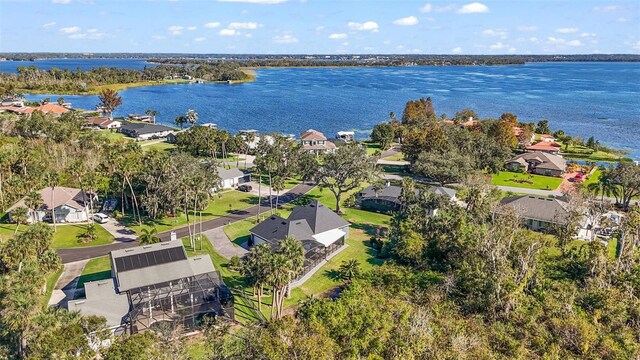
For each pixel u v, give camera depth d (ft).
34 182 329.52
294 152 432.66
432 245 246.88
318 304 176.76
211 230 299.58
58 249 263.70
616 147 596.29
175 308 193.67
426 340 161.68
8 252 200.54
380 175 402.31
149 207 302.66
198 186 276.41
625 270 229.86
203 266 216.54
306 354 142.20
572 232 277.64
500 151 463.42
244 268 189.47
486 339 173.99
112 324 177.47
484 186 334.03
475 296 202.80
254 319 197.16
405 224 261.65
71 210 307.99
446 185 411.75
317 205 294.25
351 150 341.62
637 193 355.15
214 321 188.65
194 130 514.68
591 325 180.55
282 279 177.78
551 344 171.32
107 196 342.44
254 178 431.43
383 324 168.04
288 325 154.71
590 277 223.92
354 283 208.03
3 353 148.36
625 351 169.48
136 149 387.14
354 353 152.76
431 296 202.08
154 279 199.93
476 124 593.01
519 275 217.77
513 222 274.36
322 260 260.42
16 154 344.90
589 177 448.65
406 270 230.07
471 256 228.22
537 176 459.32
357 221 327.26
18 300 146.61
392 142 580.71
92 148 442.09
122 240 279.28
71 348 143.43
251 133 543.80
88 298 187.73
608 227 306.76
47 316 147.95
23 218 265.95
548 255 258.78
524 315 189.26
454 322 181.98
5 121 487.61
